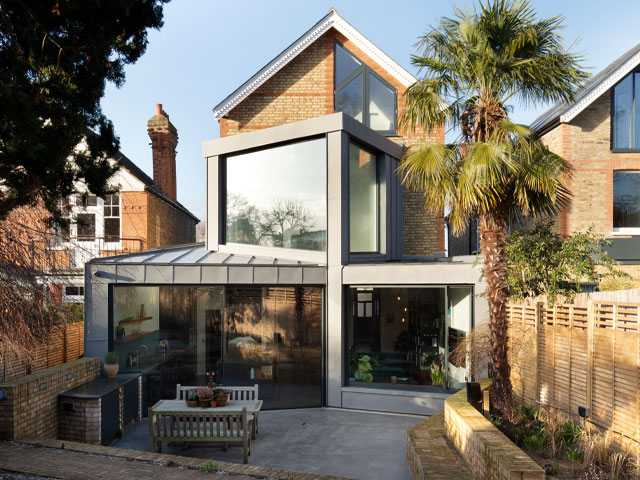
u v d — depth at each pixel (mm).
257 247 14055
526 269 10945
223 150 14633
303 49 17406
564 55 9070
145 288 12578
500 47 9328
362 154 14180
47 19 9094
